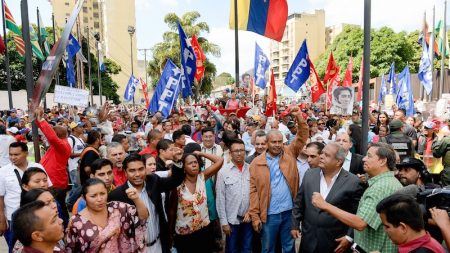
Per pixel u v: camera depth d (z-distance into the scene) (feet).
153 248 13.08
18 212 8.46
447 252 9.90
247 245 16.69
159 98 27.30
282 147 16.44
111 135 33.63
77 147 26.30
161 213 13.35
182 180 13.56
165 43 118.62
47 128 17.90
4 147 23.80
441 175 21.27
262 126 33.01
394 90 60.13
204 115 41.70
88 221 10.39
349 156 17.40
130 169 12.62
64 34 16.85
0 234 15.30
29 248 8.49
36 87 17.42
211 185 17.01
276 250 16.47
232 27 36.78
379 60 145.38
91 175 14.19
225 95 56.18
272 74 33.24
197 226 14.44
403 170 13.19
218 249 17.34
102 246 10.26
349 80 45.91
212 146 21.25
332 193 12.94
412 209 7.93
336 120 32.76
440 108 46.50
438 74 86.58
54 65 16.53
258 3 33.81
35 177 13.42
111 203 11.13
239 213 16.58
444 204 9.21
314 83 39.29
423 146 29.01
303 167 19.56
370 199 10.78
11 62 125.59
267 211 15.83
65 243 10.51
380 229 10.68
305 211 13.71
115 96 179.22
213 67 121.39
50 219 8.53
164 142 17.56
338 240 12.60
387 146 11.28
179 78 27.55
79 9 17.43
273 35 33.37
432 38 67.82
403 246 8.07
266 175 15.81
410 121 35.58
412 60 158.61
